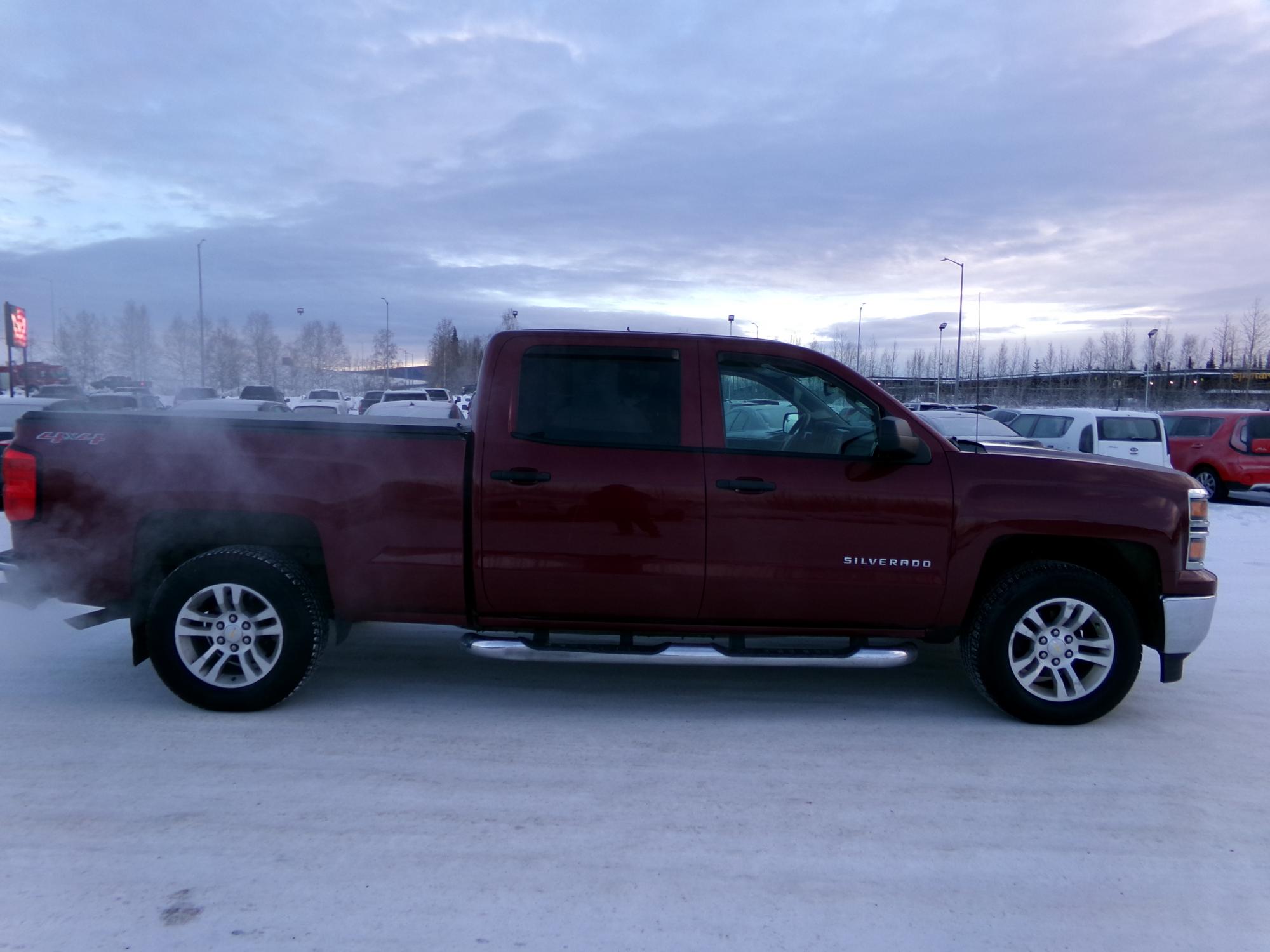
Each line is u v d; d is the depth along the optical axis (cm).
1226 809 389
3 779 392
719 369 478
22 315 3669
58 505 462
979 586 493
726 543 462
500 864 334
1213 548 1105
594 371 474
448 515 463
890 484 465
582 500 460
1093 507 466
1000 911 313
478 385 480
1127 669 471
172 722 460
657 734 460
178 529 475
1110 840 362
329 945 285
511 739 448
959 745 453
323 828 356
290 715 473
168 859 331
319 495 462
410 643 611
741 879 328
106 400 2308
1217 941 298
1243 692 543
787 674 563
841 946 291
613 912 306
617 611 470
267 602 461
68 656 566
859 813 379
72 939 284
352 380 6581
